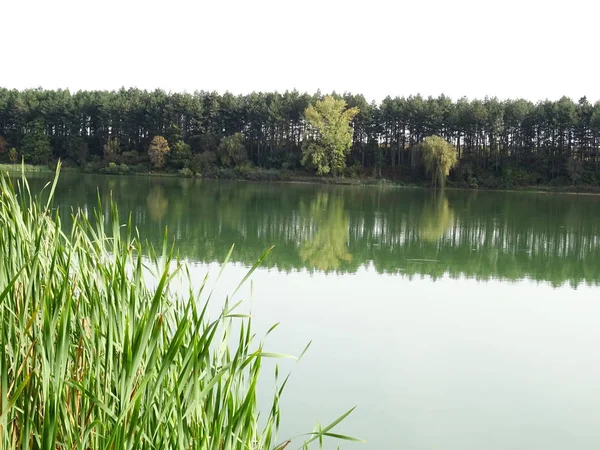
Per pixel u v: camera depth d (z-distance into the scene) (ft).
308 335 21.52
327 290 29.19
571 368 19.38
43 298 5.50
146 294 7.35
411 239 50.52
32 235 7.02
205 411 7.20
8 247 6.23
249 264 35.06
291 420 14.49
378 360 19.24
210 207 70.23
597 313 26.66
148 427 6.09
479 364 19.43
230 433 6.47
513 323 24.64
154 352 5.97
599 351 21.16
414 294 29.35
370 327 23.04
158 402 6.43
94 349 6.17
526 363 19.74
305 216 65.10
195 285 27.37
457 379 17.97
